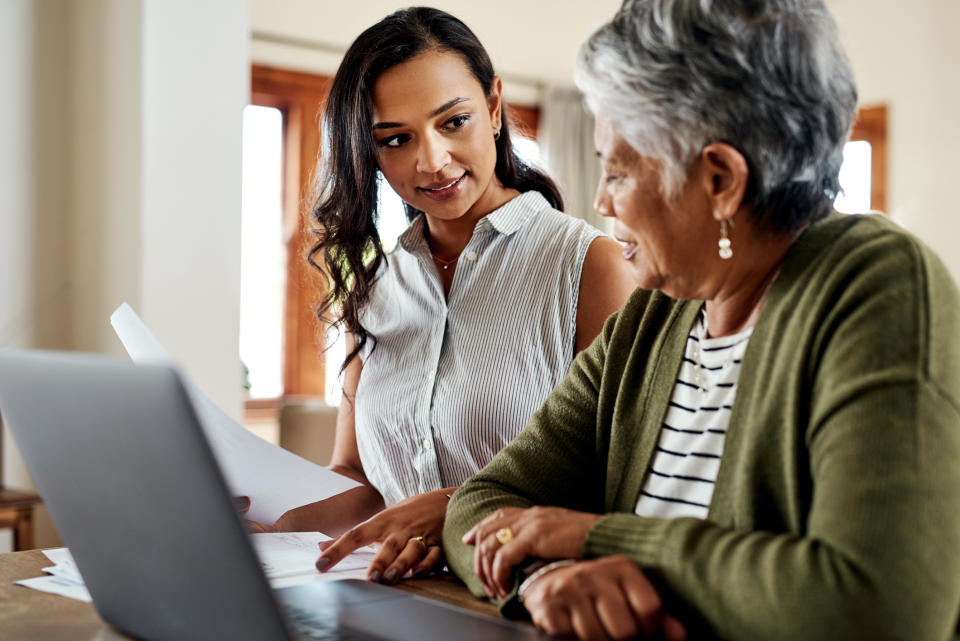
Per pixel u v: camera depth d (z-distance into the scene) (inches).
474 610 40.6
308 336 205.9
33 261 153.6
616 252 66.4
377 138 64.9
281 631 30.9
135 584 35.7
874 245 36.8
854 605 30.9
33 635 37.9
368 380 70.4
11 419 36.2
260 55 198.7
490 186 68.9
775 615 31.9
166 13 138.8
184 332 141.4
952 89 207.0
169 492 31.0
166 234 139.7
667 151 37.1
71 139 155.4
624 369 47.3
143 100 137.0
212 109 143.3
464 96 64.0
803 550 32.5
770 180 37.0
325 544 51.7
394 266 70.4
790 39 36.1
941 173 209.2
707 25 36.2
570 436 49.3
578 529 38.5
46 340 154.9
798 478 36.2
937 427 32.1
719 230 38.6
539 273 66.4
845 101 37.5
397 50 62.7
